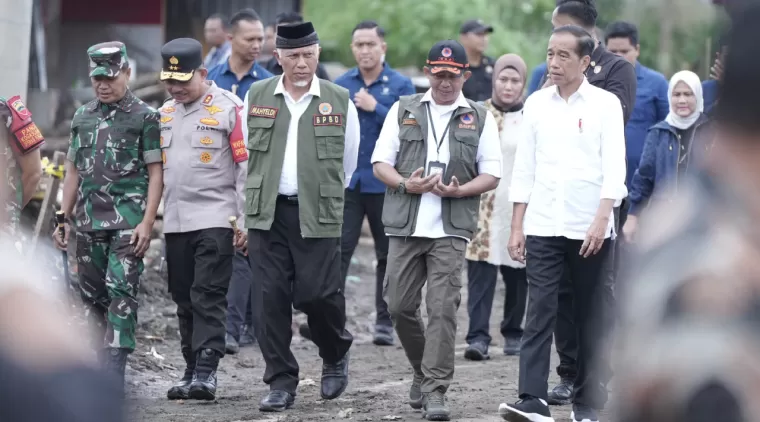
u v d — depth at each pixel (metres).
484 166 14.20
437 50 14.11
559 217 13.09
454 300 13.89
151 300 22.06
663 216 4.01
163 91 42.31
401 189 13.99
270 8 50.72
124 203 14.85
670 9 44.31
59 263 15.07
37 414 3.23
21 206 14.08
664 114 19.23
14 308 3.43
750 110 3.89
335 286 14.57
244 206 14.93
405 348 14.52
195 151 15.23
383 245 20.28
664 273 3.81
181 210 15.21
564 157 13.18
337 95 14.71
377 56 20.48
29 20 24.88
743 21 3.92
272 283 14.47
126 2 49.69
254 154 14.55
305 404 15.07
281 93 14.52
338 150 14.52
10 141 13.80
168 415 14.08
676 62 44.09
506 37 48.44
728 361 3.62
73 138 15.05
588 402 13.34
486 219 19.05
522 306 19.62
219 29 25.84
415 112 14.27
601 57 14.68
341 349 15.02
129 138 14.81
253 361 18.64
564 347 15.09
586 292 13.33
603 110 13.16
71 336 3.44
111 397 3.33
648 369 3.73
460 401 15.38
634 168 19.22
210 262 15.07
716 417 3.60
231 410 14.56
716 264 3.74
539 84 16.33
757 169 3.92
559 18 14.79
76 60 49.53
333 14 51.25
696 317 3.70
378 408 14.81
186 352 15.70
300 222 14.21
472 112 14.29
